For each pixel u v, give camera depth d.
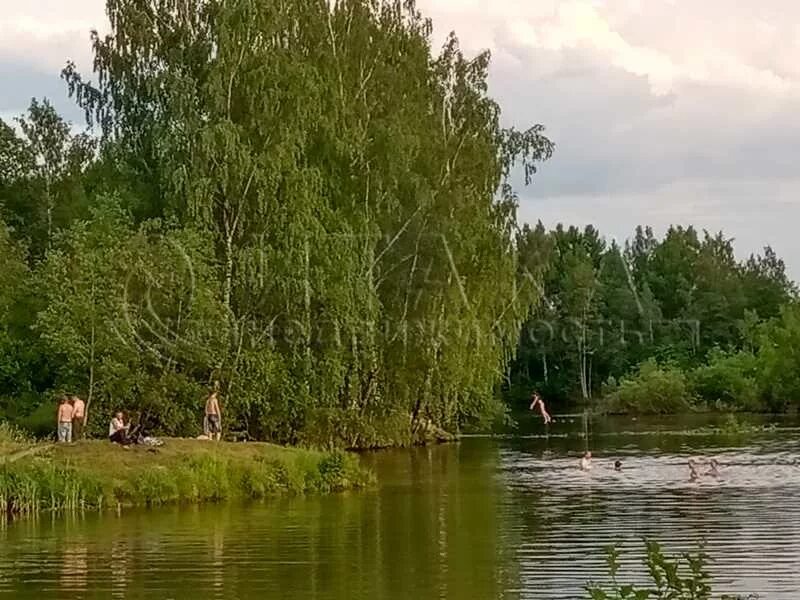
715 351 107.44
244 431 48.75
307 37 52.38
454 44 58.41
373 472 43.34
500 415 68.81
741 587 21.05
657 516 30.56
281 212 47.44
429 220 54.66
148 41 52.69
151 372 46.50
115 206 48.16
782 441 58.44
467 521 30.08
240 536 27.58
